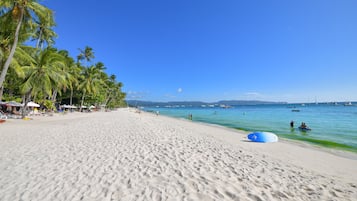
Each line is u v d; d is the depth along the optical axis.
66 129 11.61
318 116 33.41
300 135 14.57
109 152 6.46
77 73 35.62
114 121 18.19
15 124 13.50
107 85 60.44
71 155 5.96
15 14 12.35
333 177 5.24
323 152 8.89
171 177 4.47
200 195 3.63
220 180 4.40
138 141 8.48
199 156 6.41
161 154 6.43
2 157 5.57
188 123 22.86
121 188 3.82
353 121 24.19
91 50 41.62
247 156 6.89
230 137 12.24
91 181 4.10
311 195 3.89
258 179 4.61
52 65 20.94
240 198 3.57
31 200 3.28
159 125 16.70
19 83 23.09
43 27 23.25
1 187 3.72
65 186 3.83
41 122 15.93
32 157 5.65
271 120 27.23
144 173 4.66
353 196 3.94
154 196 3.54
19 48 16.19
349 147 10.34
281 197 3.70
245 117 34.09
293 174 5.16
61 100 43.25
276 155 7.70
